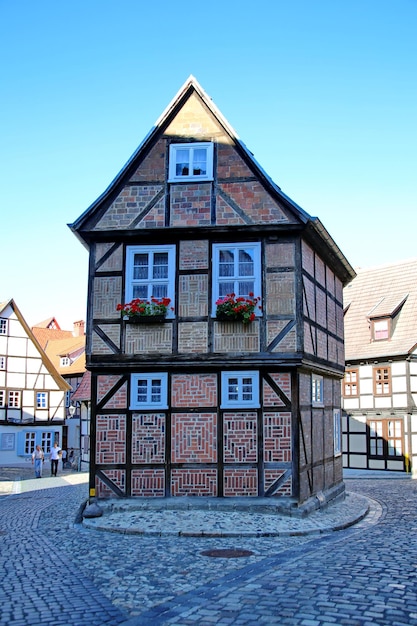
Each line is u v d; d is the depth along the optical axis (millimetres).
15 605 7086
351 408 30516
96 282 14891
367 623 6102
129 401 14406
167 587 7773
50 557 9711
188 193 14859
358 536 11375
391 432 28953
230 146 14922
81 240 15445
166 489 14047
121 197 15055
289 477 13719
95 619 6562
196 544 10672
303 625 6109
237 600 7043
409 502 17203
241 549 10188
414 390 28625
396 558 9023
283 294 14195
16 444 38812
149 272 14758
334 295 18562
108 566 8992
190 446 14117
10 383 38938
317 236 15367
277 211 14430
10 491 22188
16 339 39469
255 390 14055
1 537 11859
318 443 15719
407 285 31484
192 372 14336
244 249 14547
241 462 13906
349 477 25750
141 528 11852
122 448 14281
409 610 6477
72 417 45531
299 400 14039
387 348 29422
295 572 8227
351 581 7645
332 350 17719
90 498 14156
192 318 14391
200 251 14648
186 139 15102
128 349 14484
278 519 12906
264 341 14047
